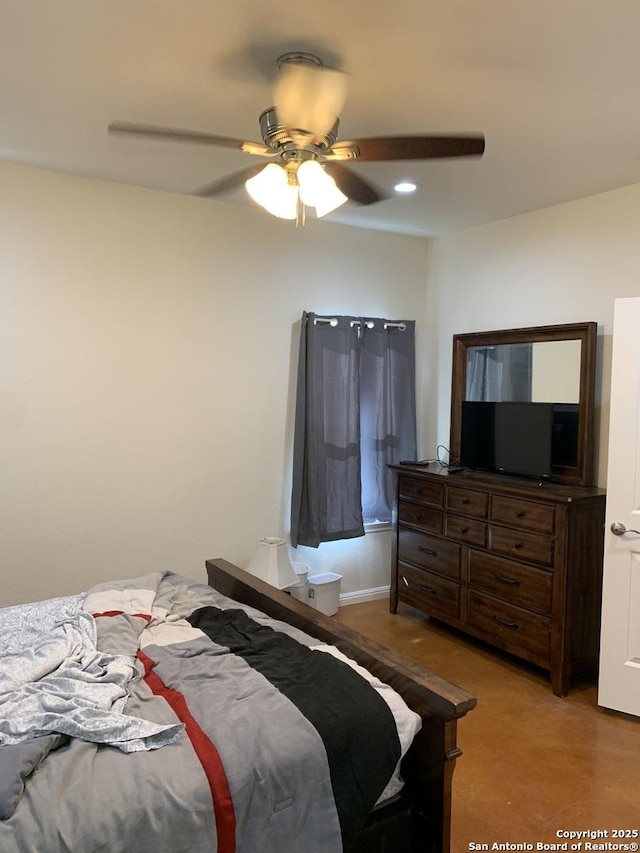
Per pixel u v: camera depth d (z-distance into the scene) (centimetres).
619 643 285
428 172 300
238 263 374
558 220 358
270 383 390
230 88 219
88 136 266
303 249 397
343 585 431
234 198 357
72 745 146
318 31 179
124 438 343
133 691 171
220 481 376
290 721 156
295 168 205
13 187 306
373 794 156
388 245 435
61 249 320
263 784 143
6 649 193
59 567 329
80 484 332
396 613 417
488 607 344
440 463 422
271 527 397
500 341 382
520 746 260
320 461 394
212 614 229
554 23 174
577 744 262
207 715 158
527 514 318
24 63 202
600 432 338
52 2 167
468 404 394
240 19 174
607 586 287
